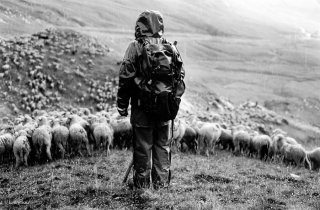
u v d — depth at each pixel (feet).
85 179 36.73
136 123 29.73
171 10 520.83
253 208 27.12
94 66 125.39
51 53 124.26
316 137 134.21
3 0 298.56
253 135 65.46
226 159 56.44
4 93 101.65
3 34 191.01
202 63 296.10
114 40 260.62
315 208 28.71
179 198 28.17
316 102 215.72
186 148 62.54
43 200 29.53
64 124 58.39
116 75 123.54
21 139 47.21
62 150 50.57
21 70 110.93
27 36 136.98
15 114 96.73
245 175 42.47
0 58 112.27
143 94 28.17
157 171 30.86
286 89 238.48
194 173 39.73
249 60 337.11
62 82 112.88
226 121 104.12
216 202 27.71
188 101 133.59
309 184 39.27
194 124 68.13
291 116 177.68
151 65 27.86
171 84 28.27
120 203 27.68
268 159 60.44
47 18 299.38
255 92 218.59
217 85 223.30
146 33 29.53
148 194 28.58
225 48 374.84
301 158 55.42
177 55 28.86
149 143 30.14
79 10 371.56
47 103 105.40
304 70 314.14
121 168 42.06
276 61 343.87
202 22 495.82
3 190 34.42
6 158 50.11
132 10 450.71
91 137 56.85
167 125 30.71
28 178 39.37
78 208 26.40
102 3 444.55
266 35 509.76
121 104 29.50
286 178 41.88
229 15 617.21
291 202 30.25
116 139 58.39
